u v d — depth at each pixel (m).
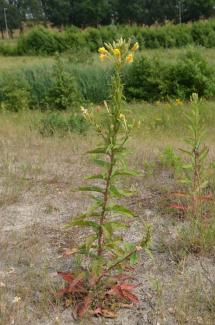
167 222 4.32
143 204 4.76
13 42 37.03
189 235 3.93
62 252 3.83
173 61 16.36
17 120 10.52
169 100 14.04
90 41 31.19
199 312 3.08
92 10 63.25
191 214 4.30
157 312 3.09
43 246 3.92
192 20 61.03
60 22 65.12
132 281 3.43
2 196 4.96
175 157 5.84
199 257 3.72
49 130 8.09
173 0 61.97
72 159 6.36
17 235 4.11
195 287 3.32
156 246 3.89
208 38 30.22
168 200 4.77
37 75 14.51
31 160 6.30
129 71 15.10
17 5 70.00
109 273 3.29
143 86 15.00
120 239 3.24
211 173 5.11
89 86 14.75
